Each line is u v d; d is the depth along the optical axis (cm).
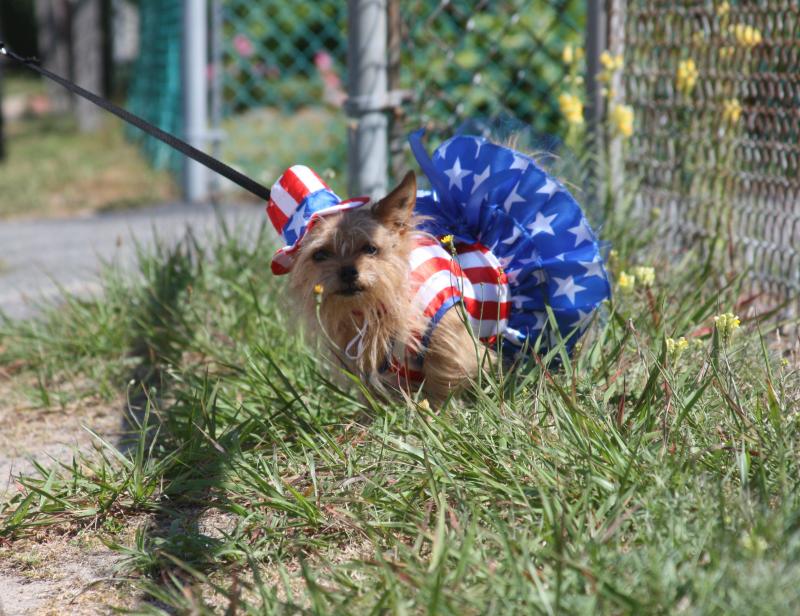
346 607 171
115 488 194
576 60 255
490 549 177
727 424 189
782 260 226
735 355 204
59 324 250
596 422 190
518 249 204
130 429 217
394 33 266
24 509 192
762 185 229
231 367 214
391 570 173
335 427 204
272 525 186
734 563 166
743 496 174
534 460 186
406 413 197
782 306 215
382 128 265
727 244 234
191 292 238
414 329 199
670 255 243
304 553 182
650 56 246
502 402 193
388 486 188
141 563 183
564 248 203
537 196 204
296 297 206
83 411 225
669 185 245
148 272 254
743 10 230
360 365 203
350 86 264
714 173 236
